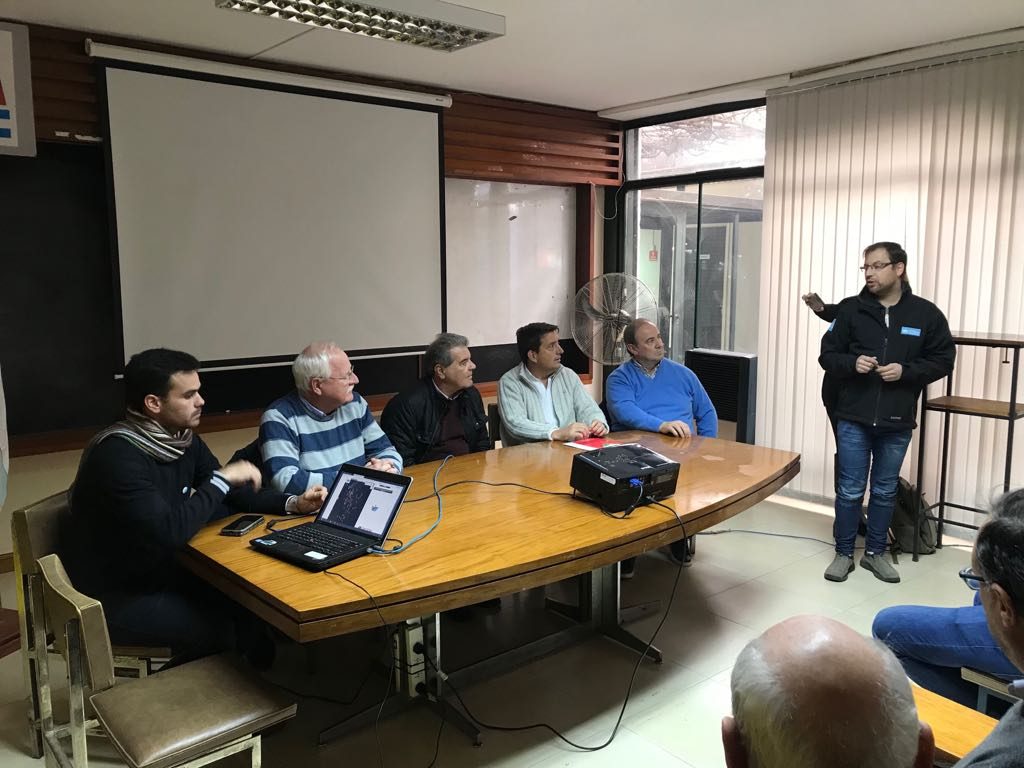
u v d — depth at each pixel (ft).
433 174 14.87
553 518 7.34
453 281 16.28
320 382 8.38
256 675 5.94
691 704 7.95
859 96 13.16
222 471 7.30
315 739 7.30
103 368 12.16
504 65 13.25
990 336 11.37
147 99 11.63
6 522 11.29
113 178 11.49
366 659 8.93
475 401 10.68
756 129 15.65
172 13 10.36
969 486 12.58
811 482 14.55
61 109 11.06
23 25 10.52
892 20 10.87
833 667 2.48
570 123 16.93
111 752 7.19
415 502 7.87
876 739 2.37
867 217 13.29
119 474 6.45
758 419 15.19
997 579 3.40
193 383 6.97
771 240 14.67
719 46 12.15
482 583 6.01
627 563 11.27
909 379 10.78
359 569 6.07
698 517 7.61
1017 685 3.41
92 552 6.59
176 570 6.97
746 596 10.62
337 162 13.65
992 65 11.64
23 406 11.52
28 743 7.36
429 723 7.59
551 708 7.88
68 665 5.38
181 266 12.24
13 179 11.15
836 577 11.09
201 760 5.21
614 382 11.80
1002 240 11.84
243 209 12.74
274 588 5.68
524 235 17.33
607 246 18.38
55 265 11.60
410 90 14.39
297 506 7.39
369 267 14.28
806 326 14.29
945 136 12.25
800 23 11.02
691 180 16.87
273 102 12.83
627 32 11.37
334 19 9.43
